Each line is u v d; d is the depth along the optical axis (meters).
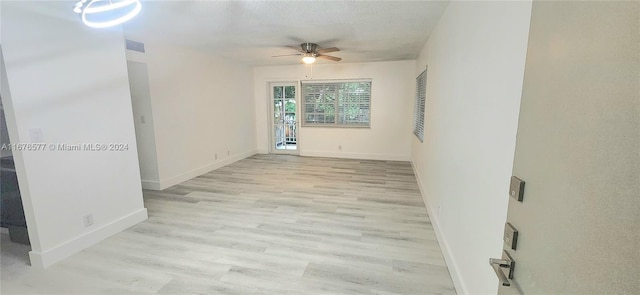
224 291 1.92
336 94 6.56
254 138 7.03
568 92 0.57
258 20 3.02
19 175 2.07
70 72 2.31
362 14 2.82
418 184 4.38
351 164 5.91
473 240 1.57
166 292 1.91
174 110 4.34
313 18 2.96
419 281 2.01
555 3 0.63
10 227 2.49
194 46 4.37
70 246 2.34
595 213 0.49
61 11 2.22
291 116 7.02
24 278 2.04
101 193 2.60
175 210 3.34
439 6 2.56
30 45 2.04
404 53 5.03
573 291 0.54
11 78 1.95
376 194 3.93
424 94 4.13
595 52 0.50
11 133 2.01
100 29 2.53
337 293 1.89
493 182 1.28
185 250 2.44
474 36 1.68
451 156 2.21
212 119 5.29
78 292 1.91
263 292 1.91
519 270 0.77
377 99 6.25
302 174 5.06
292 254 2.37
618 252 0.44
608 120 0.46
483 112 1.46
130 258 2.31
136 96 3.92
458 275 1.86
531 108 0.74
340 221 3.03
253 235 2.71
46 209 2.17
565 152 0.57
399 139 6.27
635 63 0.42
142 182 4.18
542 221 0.66
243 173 5.12
